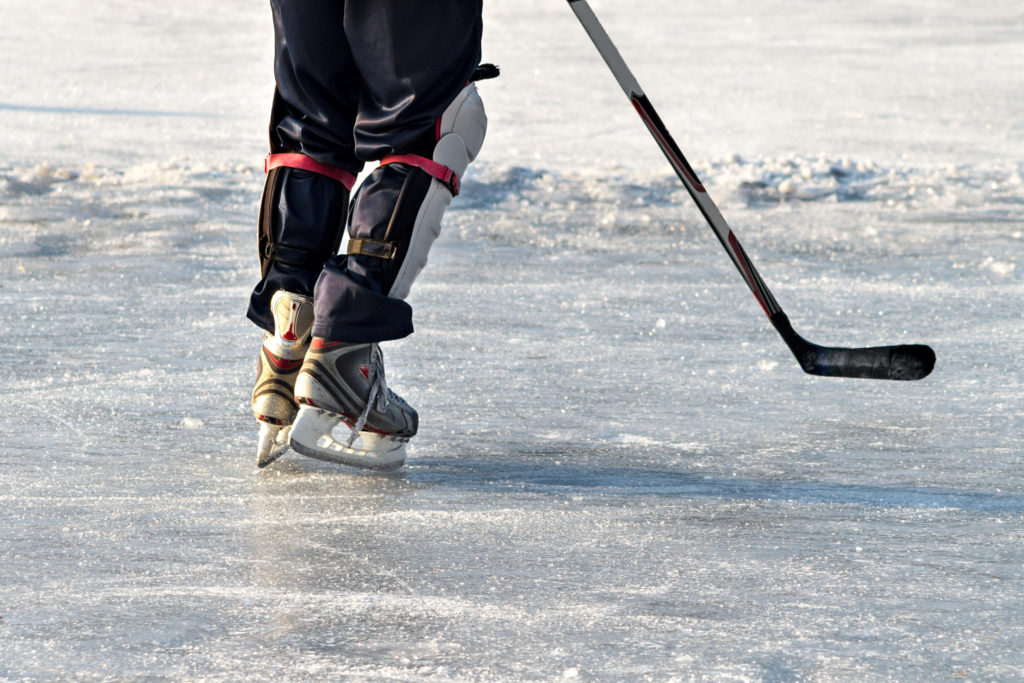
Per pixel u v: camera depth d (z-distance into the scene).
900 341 15.15
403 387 12.76
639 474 9.91
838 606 7.11
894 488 9.55
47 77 52.06
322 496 9.16
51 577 7.42
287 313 9.57
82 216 23.47
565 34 74.00
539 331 15.57
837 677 6.17
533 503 9.06
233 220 23.67
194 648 6.44
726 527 8.55
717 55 64.50
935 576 7.62
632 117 43.38
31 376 12.83
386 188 9.49
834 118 43.66
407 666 6.25
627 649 6.47
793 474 9.94
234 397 12.16
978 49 68.38
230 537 8.18
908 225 24.94
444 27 9.34
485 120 9.99
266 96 47.88
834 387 13.00
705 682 6.09
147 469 9.78
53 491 9.15
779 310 9.80
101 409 11.62
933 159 34.88
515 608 7.02
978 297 18.06
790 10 93.88
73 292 17.47
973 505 9.12
